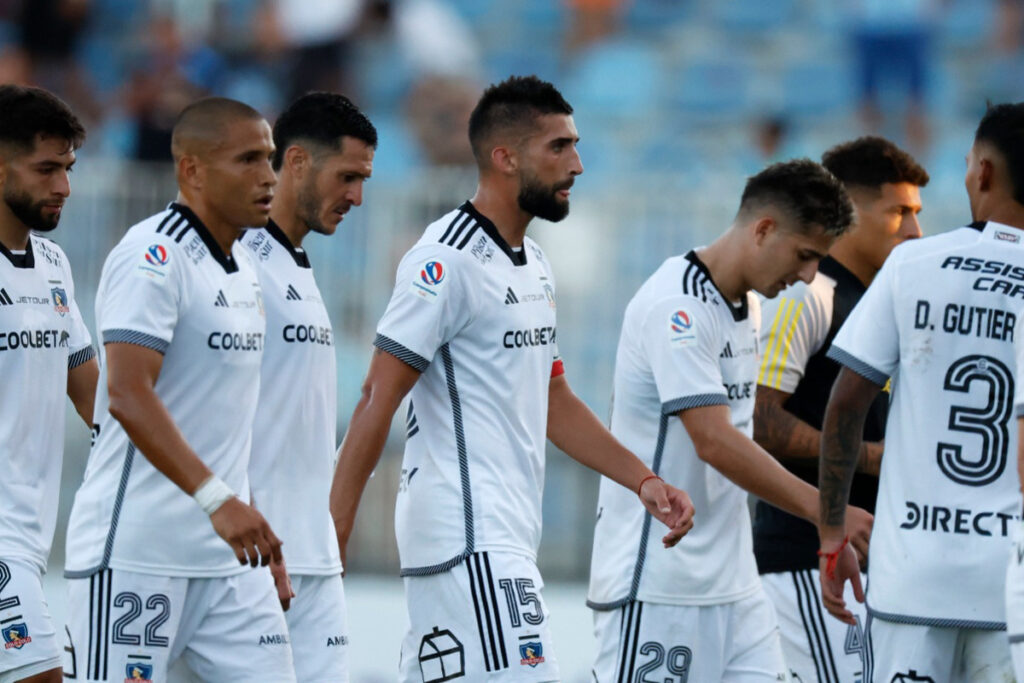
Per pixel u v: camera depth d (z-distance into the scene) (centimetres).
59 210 1725
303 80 4519
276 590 1692
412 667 1670
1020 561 1347
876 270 1998
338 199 1847
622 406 1808
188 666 1681
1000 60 4916
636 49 4919
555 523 3216
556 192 1670
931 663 1471
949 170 4428
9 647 1680
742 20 5003
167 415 1523
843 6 4950
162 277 1565
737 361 1780
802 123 4628
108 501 1611
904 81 4681
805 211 1706
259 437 1786
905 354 1493
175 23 4481
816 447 1889
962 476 1459
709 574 1756
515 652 1614
